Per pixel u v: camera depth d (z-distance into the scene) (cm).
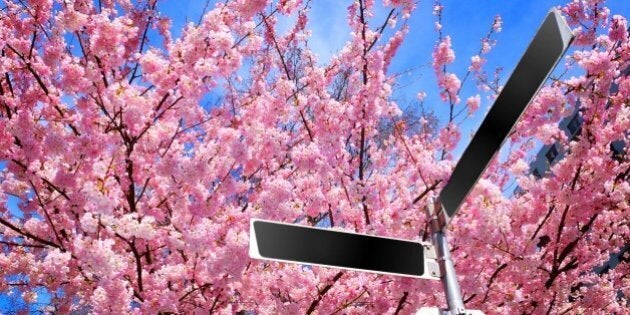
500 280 770
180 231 605
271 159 743
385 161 739
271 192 582
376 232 622
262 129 609
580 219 732
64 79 548
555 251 747
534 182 691
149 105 548
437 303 585
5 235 711
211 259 545
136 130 576
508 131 223
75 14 552
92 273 544
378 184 674
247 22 604
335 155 691
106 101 557
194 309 650
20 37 674
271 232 241
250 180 788
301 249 242
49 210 665
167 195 615
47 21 666
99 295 545
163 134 588
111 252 507
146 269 683
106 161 576
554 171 693
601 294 941
